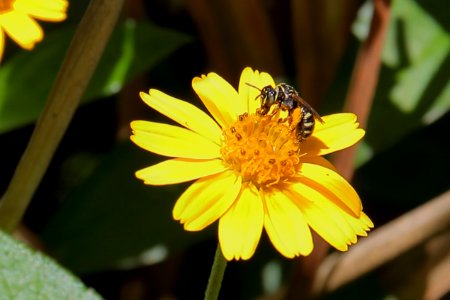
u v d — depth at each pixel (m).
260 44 0.24
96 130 0.27
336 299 0.24
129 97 0.25
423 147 0.25
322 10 0.24
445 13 0.24
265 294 0.24
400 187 0.25
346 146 0.19
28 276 0.19
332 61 0.24
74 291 0.19
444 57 0.24
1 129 0.22
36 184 0.21
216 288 0.19
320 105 0.24
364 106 0.22
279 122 0.19
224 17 0.24
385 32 0.22
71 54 0.20
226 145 0.19
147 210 0.23
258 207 0.19
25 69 0.22
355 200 0.19
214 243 0.26
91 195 0.24
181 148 0.19
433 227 0.23
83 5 0.24
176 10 0.27
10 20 0.19
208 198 0.18
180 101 0.19
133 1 0.24
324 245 0.23
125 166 0.24
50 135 0.20
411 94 0.23
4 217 0.21
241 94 0.20
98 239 0.23
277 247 0.18
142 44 0.22
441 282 0.24
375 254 0.23
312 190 0.19
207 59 0.26
